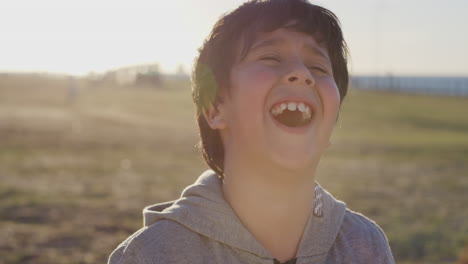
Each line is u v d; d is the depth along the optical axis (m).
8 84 45.78
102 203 8.73
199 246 1.30
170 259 1.26
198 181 1.42
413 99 52.75
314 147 1.30
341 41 1.51
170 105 36.38
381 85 77.69
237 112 1.32
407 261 6.71
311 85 1.30
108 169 12.48
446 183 12.13
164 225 1.31
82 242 6.62
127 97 40.44
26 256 5.93
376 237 1.51
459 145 20.95
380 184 11.73
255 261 1.29
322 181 11.80
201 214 1.31
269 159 1.27
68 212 8.01
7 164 12.30
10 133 18.17
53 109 29.17
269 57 1.34
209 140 1.50
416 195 10.62
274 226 1.33
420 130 29.23
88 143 17.16
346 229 1.48
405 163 15.53
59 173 11.52
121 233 7.14
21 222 7.36
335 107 1.35
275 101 1.28
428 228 8.03
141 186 10.55
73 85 38.09
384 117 35.44
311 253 1.36
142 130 21.83
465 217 8.80
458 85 121.50
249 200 1.32
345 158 16.36
